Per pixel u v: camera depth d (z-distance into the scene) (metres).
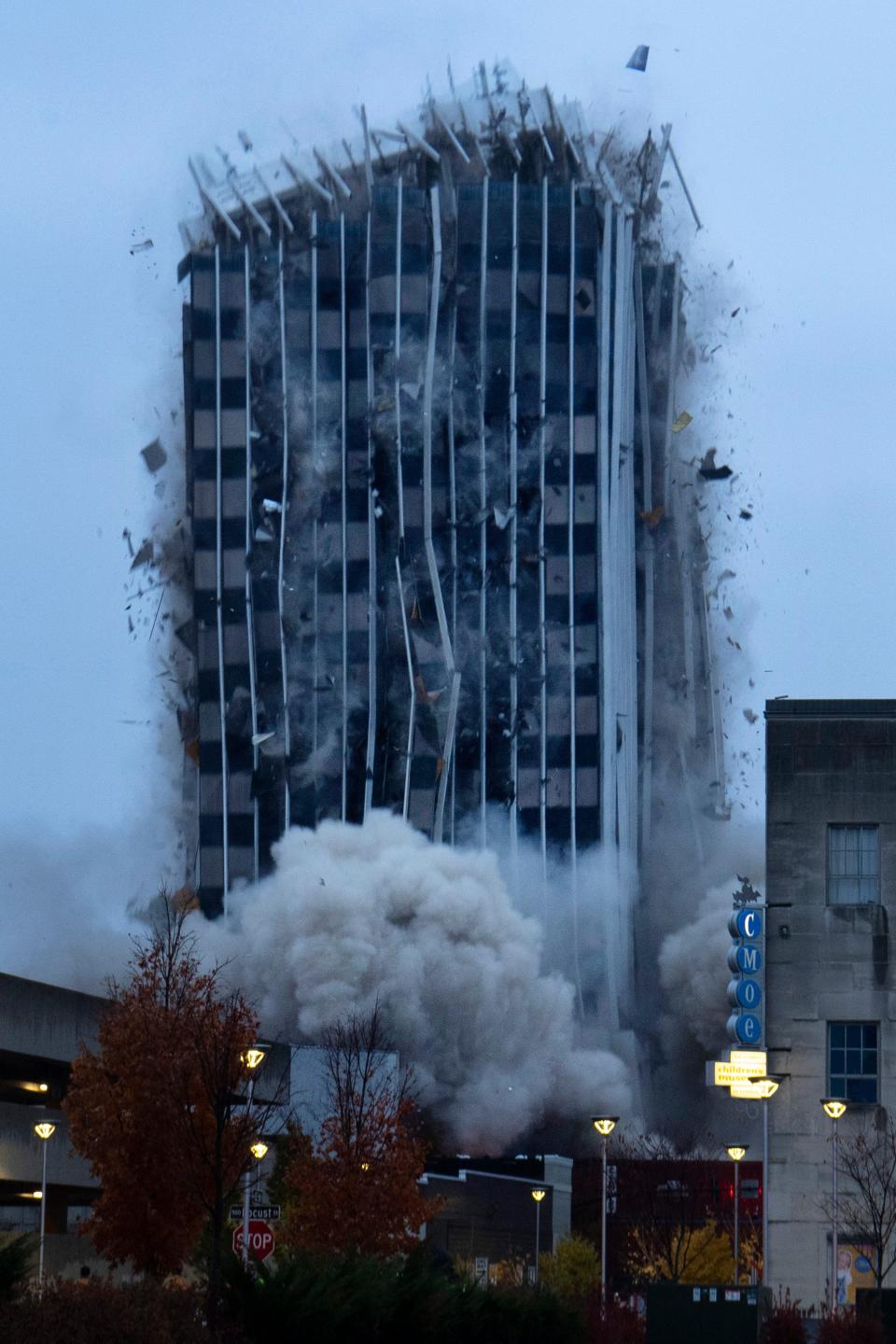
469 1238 151.88
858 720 98.56
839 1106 91.19
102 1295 57.38
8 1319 53.53
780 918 98.00
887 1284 94.56
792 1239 95.69
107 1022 90.62
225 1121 80.12
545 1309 72.19
